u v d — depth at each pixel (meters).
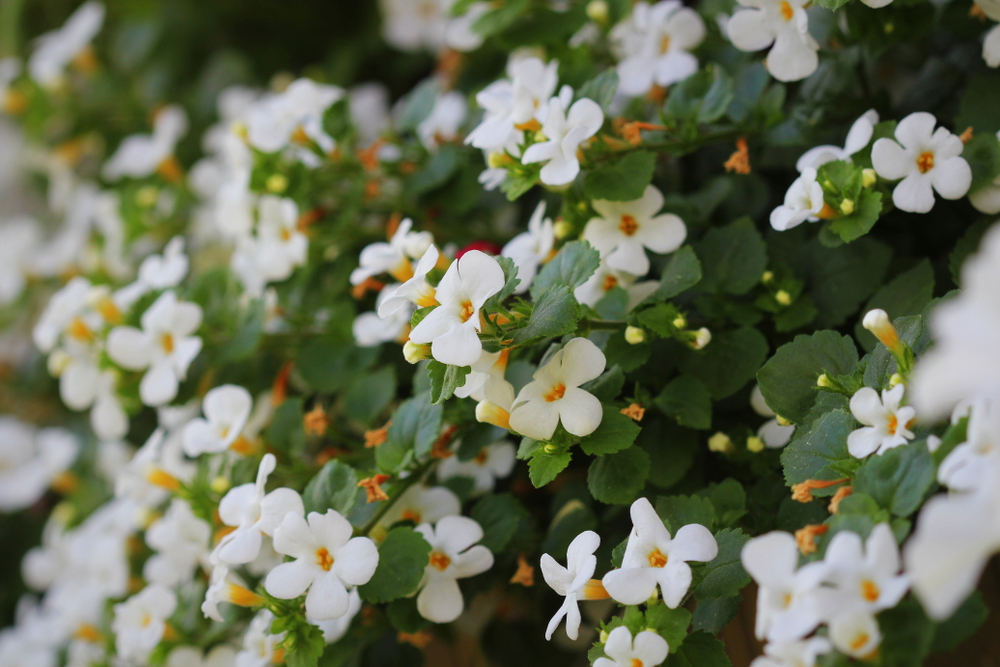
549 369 0.39
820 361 0.40
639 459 0.40
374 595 0.40
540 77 0.43
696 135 0.43
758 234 0.42
